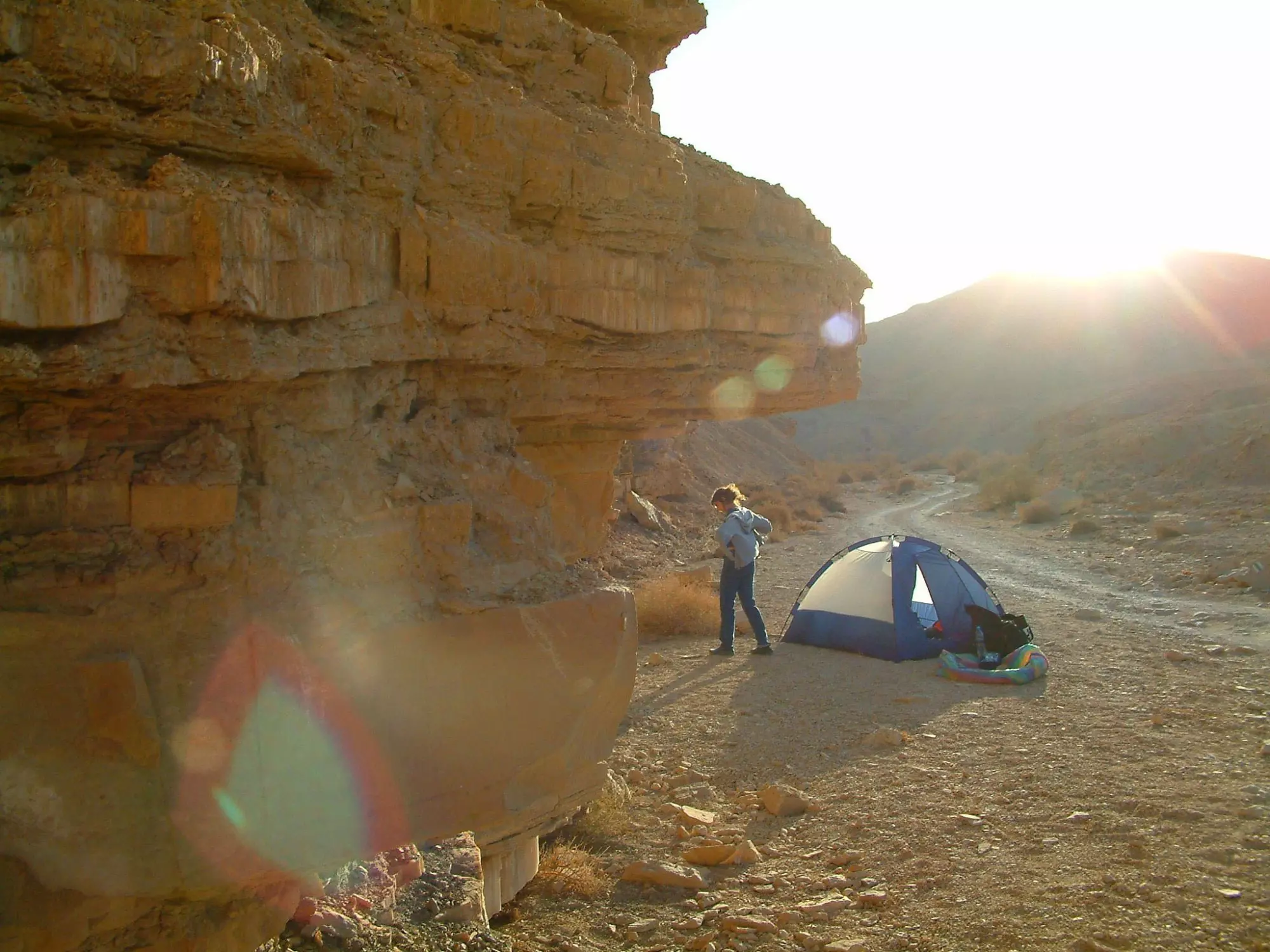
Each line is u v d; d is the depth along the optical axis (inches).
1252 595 621.6
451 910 216.4
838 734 376.2
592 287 228.4
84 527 140.5
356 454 173.9
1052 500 1185.4
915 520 1251.2
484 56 225.1
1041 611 602.9
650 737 381.4
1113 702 402.9
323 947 191.5
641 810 315.0
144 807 137.7
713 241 274.7
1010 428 3036.4
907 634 494.6
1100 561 805.9
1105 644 507.2
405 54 201.0
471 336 199.2
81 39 131.9
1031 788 310.5
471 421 214.5
